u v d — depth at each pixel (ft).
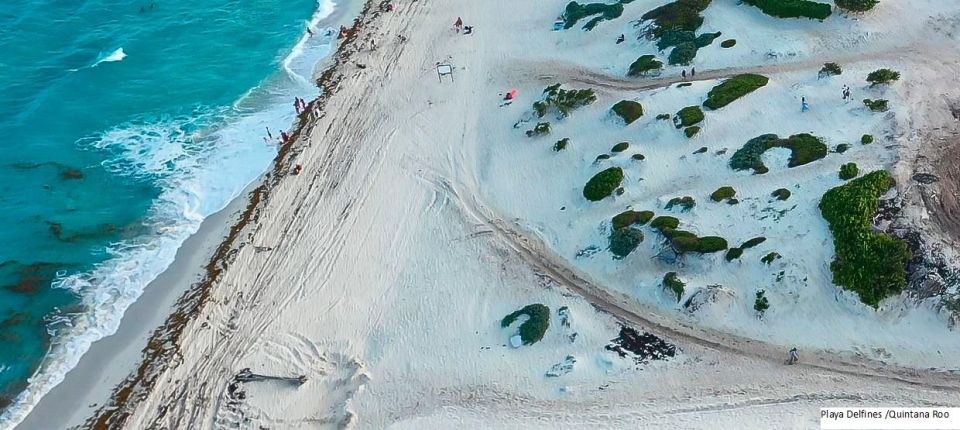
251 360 122.72
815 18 170.09
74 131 180.65
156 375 121.60
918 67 155.02
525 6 221.87
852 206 119.14
